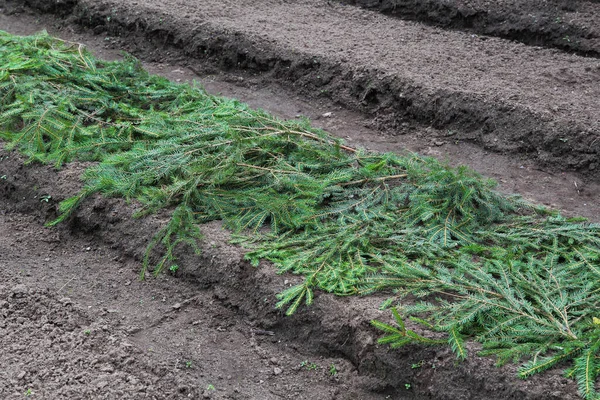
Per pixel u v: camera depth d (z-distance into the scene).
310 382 4.23
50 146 5.16
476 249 4.43
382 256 4.44
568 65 5.99
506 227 4.59
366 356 4.18
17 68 5.55
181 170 4.86
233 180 4.80
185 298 4.54
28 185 5.04
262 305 4.41
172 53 6.43
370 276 4.36
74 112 5.37
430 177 4.73
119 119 5.33
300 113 5.85
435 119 5.59
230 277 4.48
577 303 4.15
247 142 4.93
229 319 4.45
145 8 6.62
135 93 5.59
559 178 5.20
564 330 4.06
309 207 4.64
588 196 5.07
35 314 4.44
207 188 4.78
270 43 6.15
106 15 6.71
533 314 4.11
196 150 4.91
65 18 6.94
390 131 5.65
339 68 5.91
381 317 4.19
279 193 4.79
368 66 5.84
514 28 6.38
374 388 4.16
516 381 3.95
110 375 4.17
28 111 5.32
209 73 6.27
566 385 3.91
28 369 4.18
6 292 4.53
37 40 6.03
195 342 4.36
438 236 4.52
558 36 6.26
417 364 4.11
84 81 5.59
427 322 4.14
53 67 5.70
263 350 4.33
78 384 4.13
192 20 6.42
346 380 4.21
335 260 4.45
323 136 5.07
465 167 4.68
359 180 4.81
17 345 4.27
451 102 5.55
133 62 5.82
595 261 4.38
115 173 4.91
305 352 4.32
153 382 4.17
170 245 4.60
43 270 4.71
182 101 5.50
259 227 4.67
